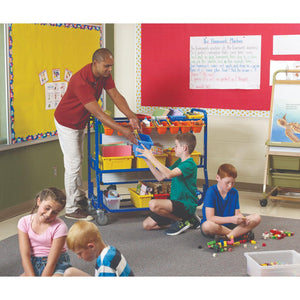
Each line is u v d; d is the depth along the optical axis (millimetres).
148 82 5023
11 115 3789
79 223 2137
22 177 4004
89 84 3572
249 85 4621
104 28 4922
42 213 2299
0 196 3779
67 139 3738
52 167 4391
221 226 3197
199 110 4062
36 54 4016
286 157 4129
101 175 3844
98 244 2123
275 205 4250
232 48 4629
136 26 4984
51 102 4273
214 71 4734
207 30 4699
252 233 3279
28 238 2367
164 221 3504
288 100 4121
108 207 3729
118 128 3482
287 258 2748
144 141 3527
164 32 4875
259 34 4516
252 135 4695
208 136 4852
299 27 4379
